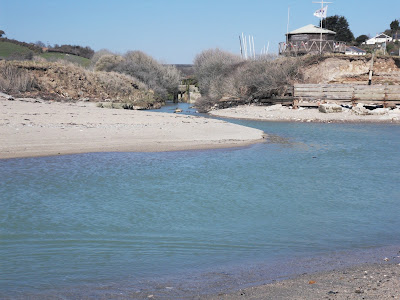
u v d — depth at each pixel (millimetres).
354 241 8281
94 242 8125
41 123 21594
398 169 15477
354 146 20984
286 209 10469
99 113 28078
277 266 6926
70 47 90812
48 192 11398
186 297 5656
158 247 7898
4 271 6738
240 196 11539
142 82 57281
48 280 6391
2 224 8969
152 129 22266
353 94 38375
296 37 52344
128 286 6148
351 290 5617
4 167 13852
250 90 45094
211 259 7324
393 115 34469
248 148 19438
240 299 5469
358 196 11766
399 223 9477
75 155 16094
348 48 59625
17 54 63156
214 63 57750
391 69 46844
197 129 23453
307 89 39000
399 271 6465
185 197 11328
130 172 13883
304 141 22469
